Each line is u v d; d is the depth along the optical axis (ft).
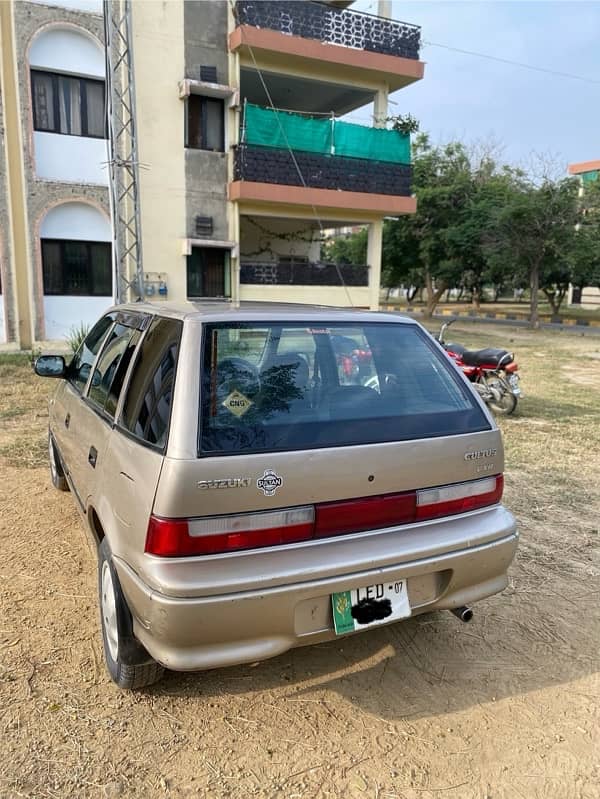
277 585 7.33
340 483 7.80
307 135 52.37
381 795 7.21
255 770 7.49
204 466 7.13
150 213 49.78
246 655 7.36
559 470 20.20
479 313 117.39
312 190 52.29
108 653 8.91
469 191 87.81
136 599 7.38
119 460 8.38
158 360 8.57
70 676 9.04
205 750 7.77
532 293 86.33
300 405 8.21
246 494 7.27
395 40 55.16
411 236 92.79
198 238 51.47
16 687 8.72
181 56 49.14
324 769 7.55
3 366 39.09
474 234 83.51
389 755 7.82
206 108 51.29
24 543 13.23
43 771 7.30
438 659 9.91
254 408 7.87
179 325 8.51
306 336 8.97
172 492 7.03
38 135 46.11
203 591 7.02
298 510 7.57
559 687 9.29
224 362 8.09
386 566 7.98
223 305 10.14
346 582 7.69
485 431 9.12
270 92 58.80
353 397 8.69
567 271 93.15
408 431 8.52
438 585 8.70
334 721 8.40
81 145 47.52
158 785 7.20
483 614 11.32
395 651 10.11
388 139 55.42
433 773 7.56
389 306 148.56
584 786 7.45
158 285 50.55
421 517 8.46
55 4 44.75
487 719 8.55
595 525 15.65
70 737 7.85
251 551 7.35
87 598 11.12
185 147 50.37
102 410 10.12
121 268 46.50
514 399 28.73
